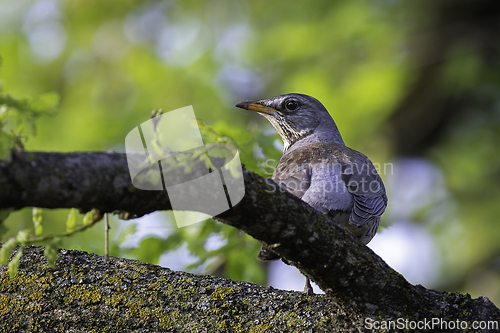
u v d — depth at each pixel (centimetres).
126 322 576
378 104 1324
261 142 888
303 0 1496
